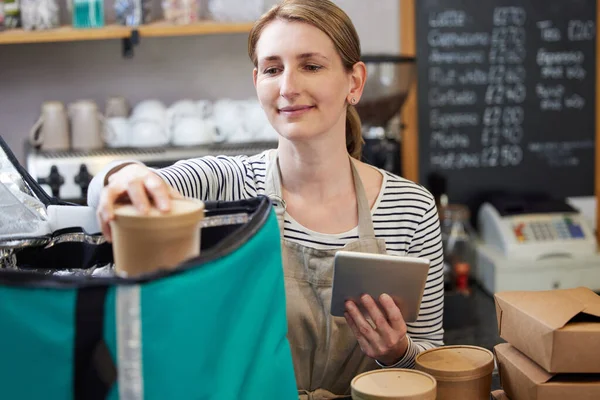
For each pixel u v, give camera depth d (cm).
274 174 150
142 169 107
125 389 77
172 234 91
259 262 94
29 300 78
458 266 296
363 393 112
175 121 281
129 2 272
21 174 120
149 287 77
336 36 138
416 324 159
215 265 84
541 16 322
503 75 323
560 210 309
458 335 256
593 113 332
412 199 155
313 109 138
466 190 330
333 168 147
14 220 115
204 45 306
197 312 81
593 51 327
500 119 327
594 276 302
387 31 316
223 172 155
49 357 78
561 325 114
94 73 302
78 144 276
